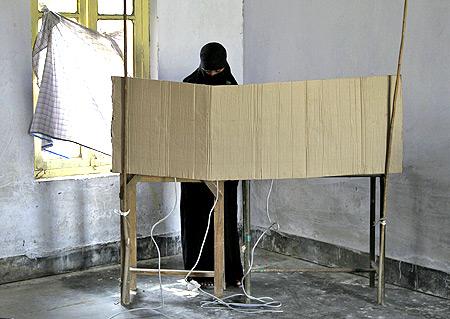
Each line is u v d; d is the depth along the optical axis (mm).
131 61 5199
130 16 5176
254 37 5570
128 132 4098
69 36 4703
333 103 4039
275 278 4809
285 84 3971
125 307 4254
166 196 5348
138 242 5230
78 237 4945
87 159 5090
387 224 4684
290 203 5406
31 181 4711
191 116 3963
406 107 4512
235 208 4555
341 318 4070
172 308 4238
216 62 4332
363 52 4738
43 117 4594
